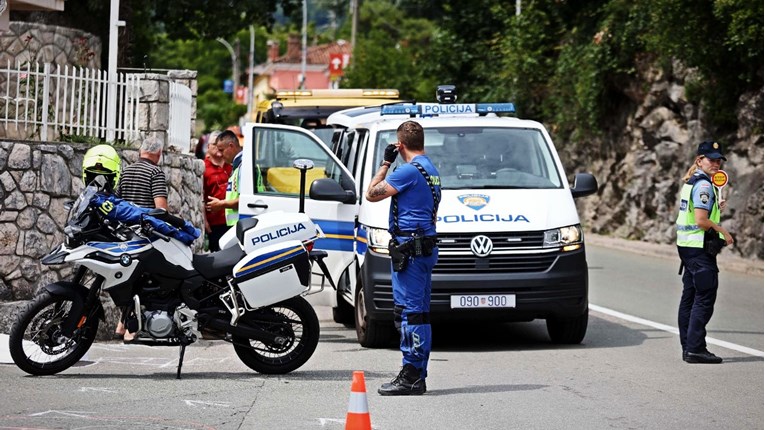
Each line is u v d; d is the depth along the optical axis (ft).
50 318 64.44
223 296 65.16
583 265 77.30
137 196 76.13
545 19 227.40
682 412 57.47
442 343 81.71
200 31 216.33
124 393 60.18
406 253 60.54
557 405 58.85
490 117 87.35
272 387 62.90
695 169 73.82
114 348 75.92
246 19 218.59
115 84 89.20
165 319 64.18
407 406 58.29
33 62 98.27
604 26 193.36
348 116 93.56
